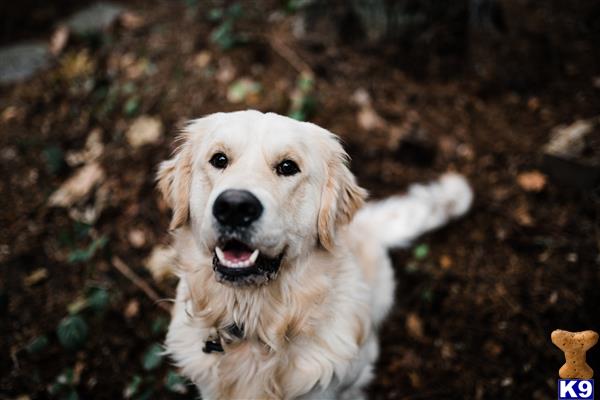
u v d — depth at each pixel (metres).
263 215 0.50
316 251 0.60
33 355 0.77
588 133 0.91
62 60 1.24
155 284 0.85
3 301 0.82
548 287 0.80
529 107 1.04
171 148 1.00
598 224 0.85
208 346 0.61
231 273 0.52
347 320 0.62
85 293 0.84
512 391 0.71
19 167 1.04
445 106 1.05
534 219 0.88
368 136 1.00
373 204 0.91
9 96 1.17
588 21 1.16
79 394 0.73
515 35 1.13
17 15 1.40
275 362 0.60
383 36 1.10
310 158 0.57
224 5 1.28
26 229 0.93
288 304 0.59
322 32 1.13
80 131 1.08
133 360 0.77
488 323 0.78
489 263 0.85
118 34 1.27
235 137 0.55
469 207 0.91
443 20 1.08
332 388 0.62
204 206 0.57
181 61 1.15
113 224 0.92
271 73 1.10
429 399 0.72
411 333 0.79
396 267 0.88
